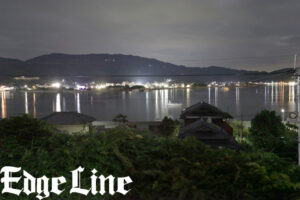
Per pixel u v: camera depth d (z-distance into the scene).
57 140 3.65
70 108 105.81
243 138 20.06
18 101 144.88
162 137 3.72
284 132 21.88
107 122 34.34
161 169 3.11
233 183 2.83
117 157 3.29
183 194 2.85
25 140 3.63
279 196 2.78
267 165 2.98
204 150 3.35
